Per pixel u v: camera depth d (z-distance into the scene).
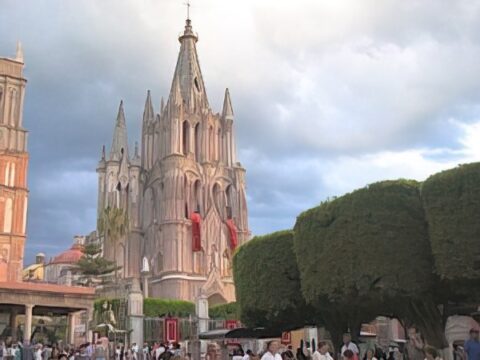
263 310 34.53
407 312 28.77
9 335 54.22
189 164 103.25
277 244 34.78
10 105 72.50
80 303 53.53
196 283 95.25
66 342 56.06
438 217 24.84
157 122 112.06
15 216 68.44
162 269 96.75
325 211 28.94
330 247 28.23
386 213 26.88
